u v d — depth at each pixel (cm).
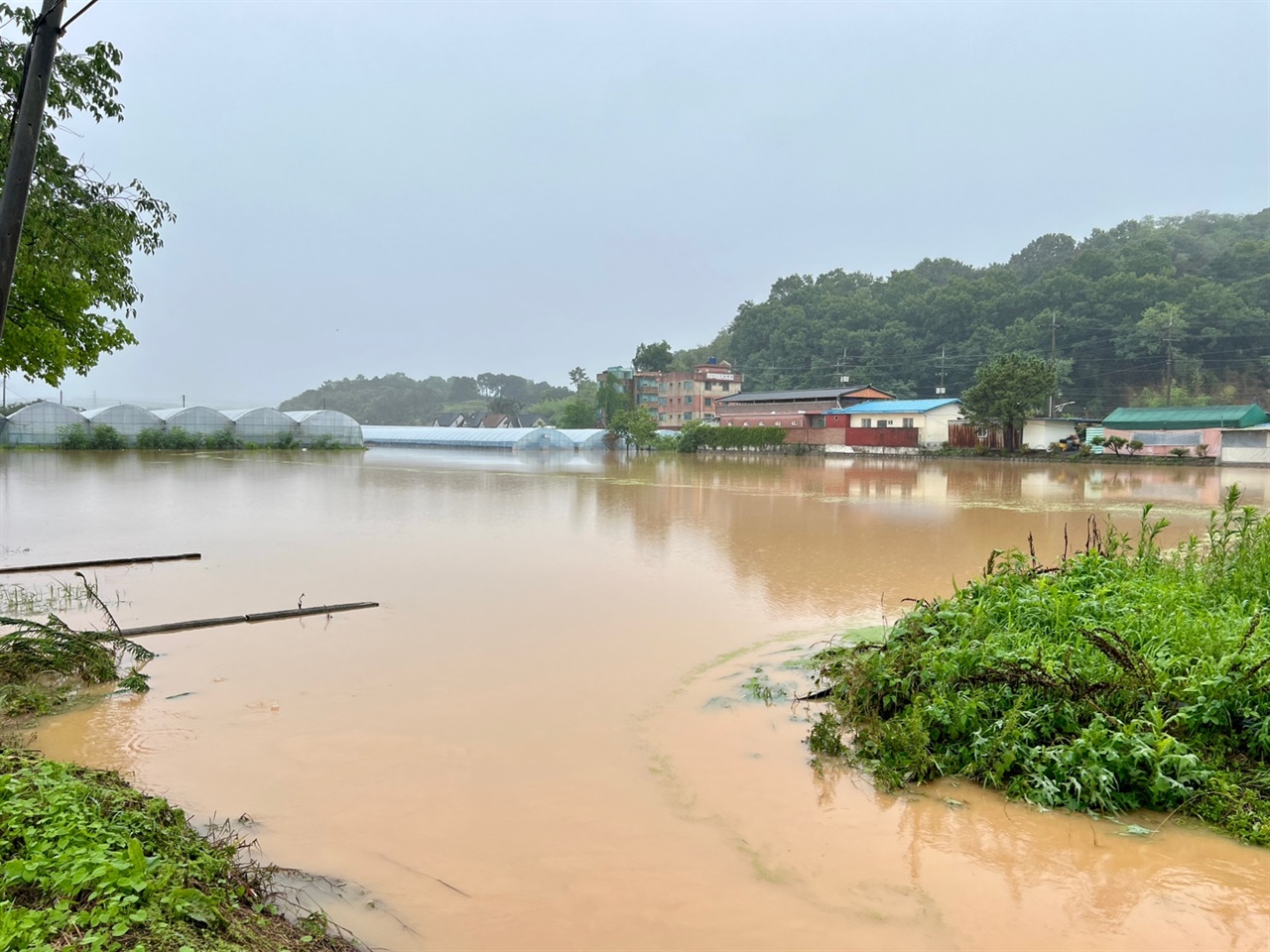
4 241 553
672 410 8156
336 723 642
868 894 420
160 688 720
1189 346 6912
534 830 482
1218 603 766
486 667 782
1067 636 684
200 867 380
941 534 1619
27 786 414
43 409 4559
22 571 1190
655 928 391
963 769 550
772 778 554
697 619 966
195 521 1784
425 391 14338
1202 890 424
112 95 868
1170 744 517
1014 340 7381
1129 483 2830
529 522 1823
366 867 439
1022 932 389
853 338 8325
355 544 1488
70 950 278
